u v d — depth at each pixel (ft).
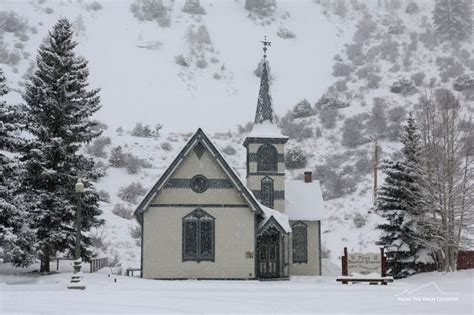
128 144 244.22
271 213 114.01
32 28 381.19
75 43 109.29
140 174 218.79
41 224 101.96
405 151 118.21
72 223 105.50
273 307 58.18
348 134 249.75
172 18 508.94
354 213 185.57
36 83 105.19
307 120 285.64
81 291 74.69
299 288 84.28
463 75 306.14
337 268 140.97
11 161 97.96
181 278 107.76
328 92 338.34
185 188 110.22
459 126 131.95
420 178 112.47
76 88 107.55
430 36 413.39
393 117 260.42
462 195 109.19
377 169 208.64
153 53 407.64
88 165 107.24
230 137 274.16
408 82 308.60
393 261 116.47
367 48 437.99
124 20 468.75
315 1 585.63
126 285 86.02
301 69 405.59
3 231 92.02
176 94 340.80
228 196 110.52
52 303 58.13
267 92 134.10
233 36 483.51
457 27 411.13
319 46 467.11
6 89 99.50
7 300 60.54
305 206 136.05
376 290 81.61
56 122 105.29
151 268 107.55
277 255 113.91
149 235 108.58
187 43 438.81
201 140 109.91
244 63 423.64
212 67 401.70
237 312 53.52
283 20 538.88
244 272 108.78
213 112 319.68
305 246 134.00
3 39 354.33
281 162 130.21
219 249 109.09
